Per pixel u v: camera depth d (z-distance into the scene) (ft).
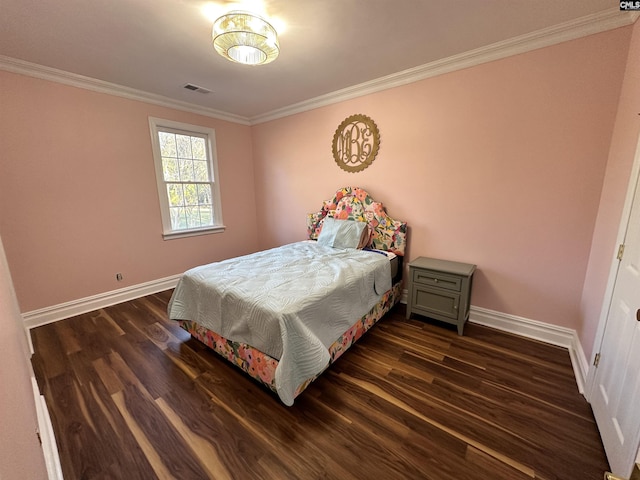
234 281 6.57
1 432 1.77
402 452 4.35
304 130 11.79
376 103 9.50
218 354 6.97
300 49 7.08
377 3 5.34
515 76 6.97
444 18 5.83
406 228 9.52
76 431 4.75
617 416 4.04
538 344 7.29
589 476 3.96
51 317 8.76
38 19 5.65
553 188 6.85
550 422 4.87
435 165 8.61
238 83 9.26
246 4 5.31
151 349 7.21
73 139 8.80
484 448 4.40
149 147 10.54
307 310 5.50
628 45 5.64
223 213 13.37
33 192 8.23
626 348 4.07
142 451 4.40
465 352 6.98
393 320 8.73
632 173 4.56
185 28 6.06
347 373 6.22
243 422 4.95
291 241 13.57
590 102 6.17
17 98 7.75
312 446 4.47
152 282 11.16
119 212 10.02
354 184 10.66
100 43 6.64
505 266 7.82
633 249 4.28
